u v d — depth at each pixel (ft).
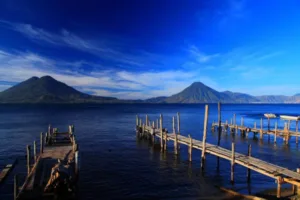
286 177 57.06
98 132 176.14
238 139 150.61
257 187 66.64
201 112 459.73
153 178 74.38
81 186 67.15
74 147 81.46
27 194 49.24
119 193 62.69
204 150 83.15
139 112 458.09
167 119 292.61
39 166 65.05
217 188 65.92
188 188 66.18
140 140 142.92
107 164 90.02
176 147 104.53
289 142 139.74
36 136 152.76
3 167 84.84
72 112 440.45
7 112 426.10
